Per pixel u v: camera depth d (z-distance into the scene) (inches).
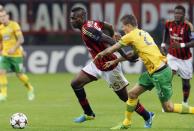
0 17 1811.0
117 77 1280.8
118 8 2706.7
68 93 2017.7
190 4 2637.8
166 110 1185.4
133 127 1268.5
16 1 2726.4
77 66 2699.3
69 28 2723.9
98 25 1247.5
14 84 2343.8
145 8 2691.9
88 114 1326.3
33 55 2704.2
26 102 1784.0
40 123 1350.9
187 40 1612.9
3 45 1824.6
